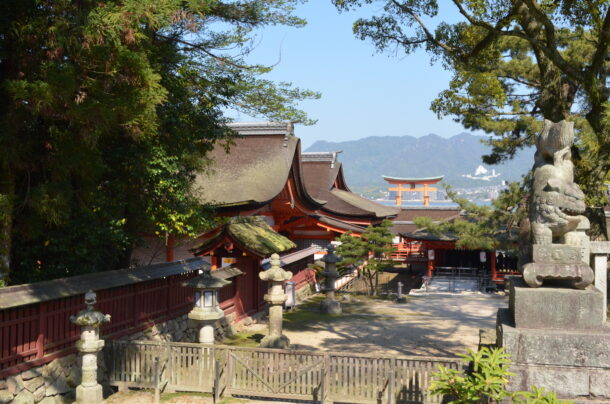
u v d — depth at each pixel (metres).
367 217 39.03
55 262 11.78
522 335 7.25
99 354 11.04
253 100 14.01
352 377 9.98
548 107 14.91
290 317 20.88
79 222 11.59
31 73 9.01
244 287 19.11
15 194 9.75
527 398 6.27
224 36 13.47
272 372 10.39
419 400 9.59
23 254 11.30
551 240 7.49
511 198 26.12
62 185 9.70
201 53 13.78
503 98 15.29
